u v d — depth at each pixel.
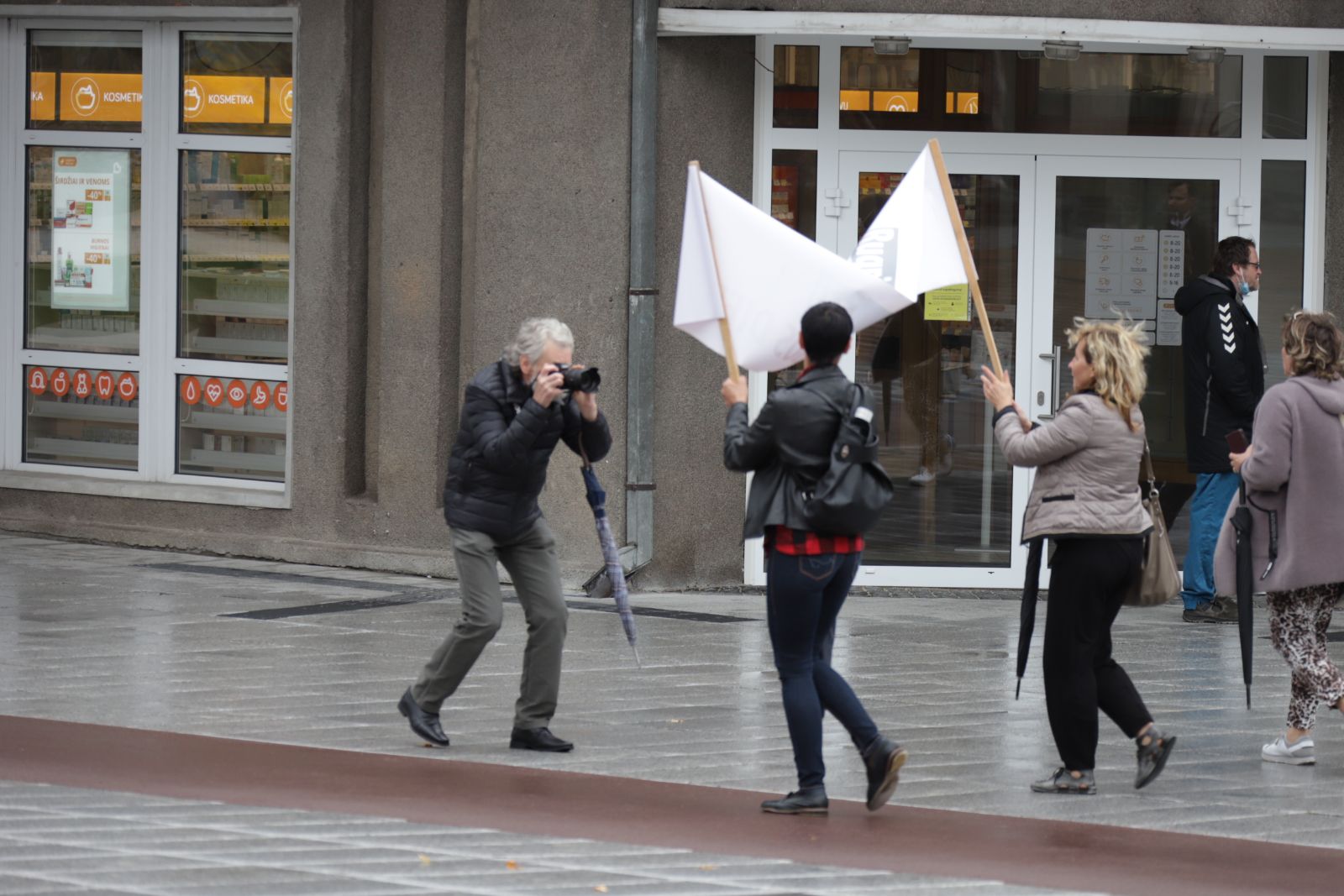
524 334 12.76
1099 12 19.78
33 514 22.92
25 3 22.52
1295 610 13.10
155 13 22.00
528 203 20.00
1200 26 19.77
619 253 19.80
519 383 12.87
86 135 22.70
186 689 14.66
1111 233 20.69
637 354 19.78
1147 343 20.70
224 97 22.09
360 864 9.76
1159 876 10.04
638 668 15.84
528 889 9.34
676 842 10.52
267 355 22.09
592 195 19.78
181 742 12.86
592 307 19.84
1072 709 11.92
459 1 20.62
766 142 20.31
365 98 21.20
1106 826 11.18
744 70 20.23
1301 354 13.12
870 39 20.30
